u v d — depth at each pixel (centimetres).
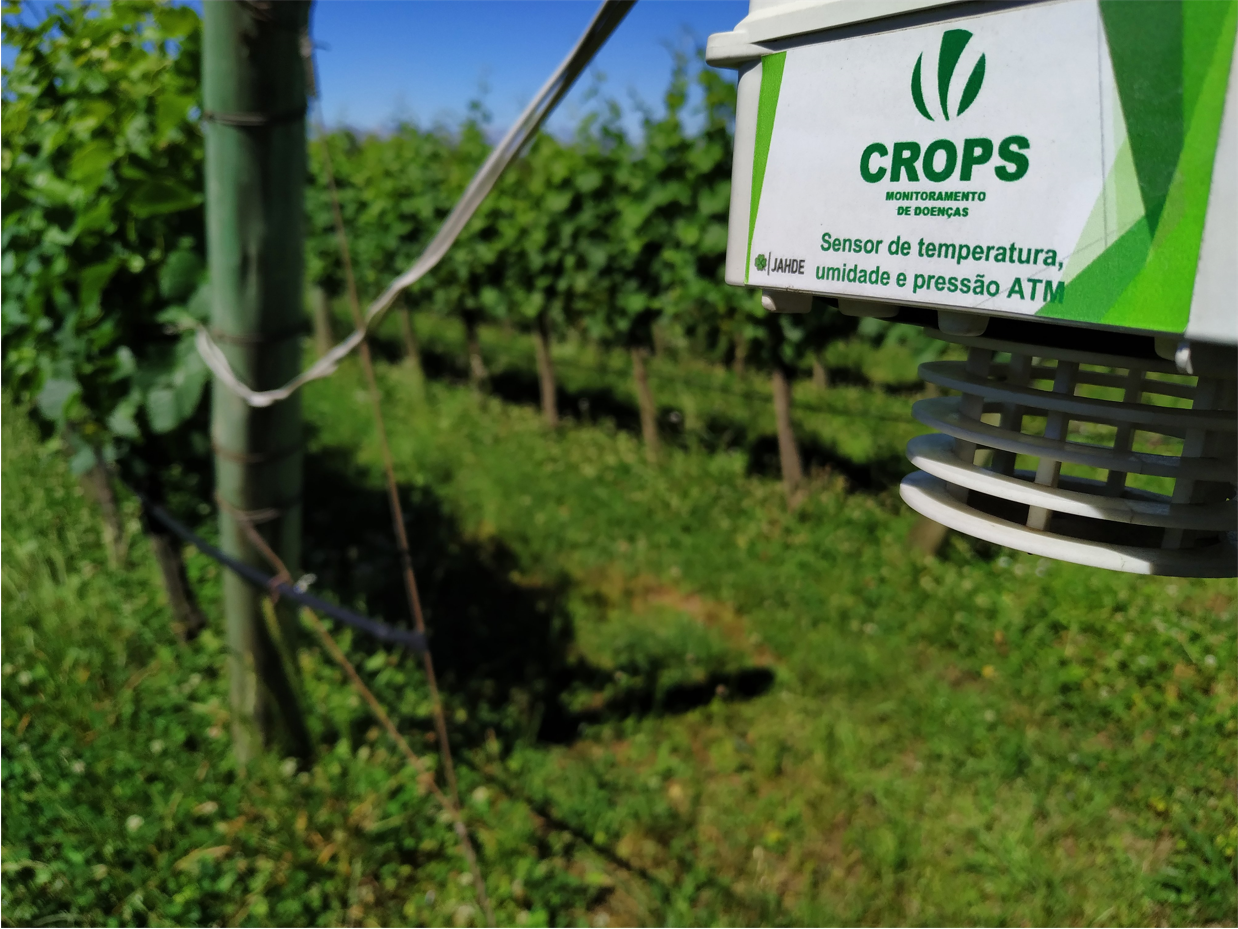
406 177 1058
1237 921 280
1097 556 77
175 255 328
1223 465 75
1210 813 318
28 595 428
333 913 286
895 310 95
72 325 364
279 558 305
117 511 479
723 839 323
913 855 306
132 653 402
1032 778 341
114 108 342
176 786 329
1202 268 62
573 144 811
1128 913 285
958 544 528
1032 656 421
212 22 237
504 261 905
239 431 285
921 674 415
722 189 662
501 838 312
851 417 786
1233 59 59
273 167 254
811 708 393
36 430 631
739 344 859
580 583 525
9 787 324
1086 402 76
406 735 367
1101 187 66
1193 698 382
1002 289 73
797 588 501
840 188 84
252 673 325
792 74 88
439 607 487
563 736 383
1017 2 69
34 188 379
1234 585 480
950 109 74
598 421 889
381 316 183
